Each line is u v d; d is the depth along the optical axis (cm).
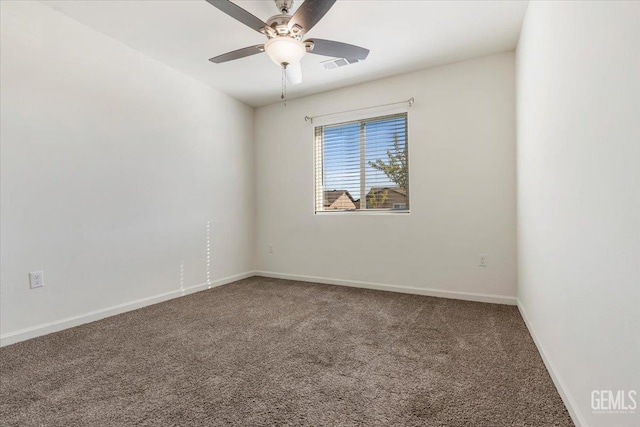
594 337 102
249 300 292
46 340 198
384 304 276
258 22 184
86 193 233
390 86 322
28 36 202
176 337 203
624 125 83
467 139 288
